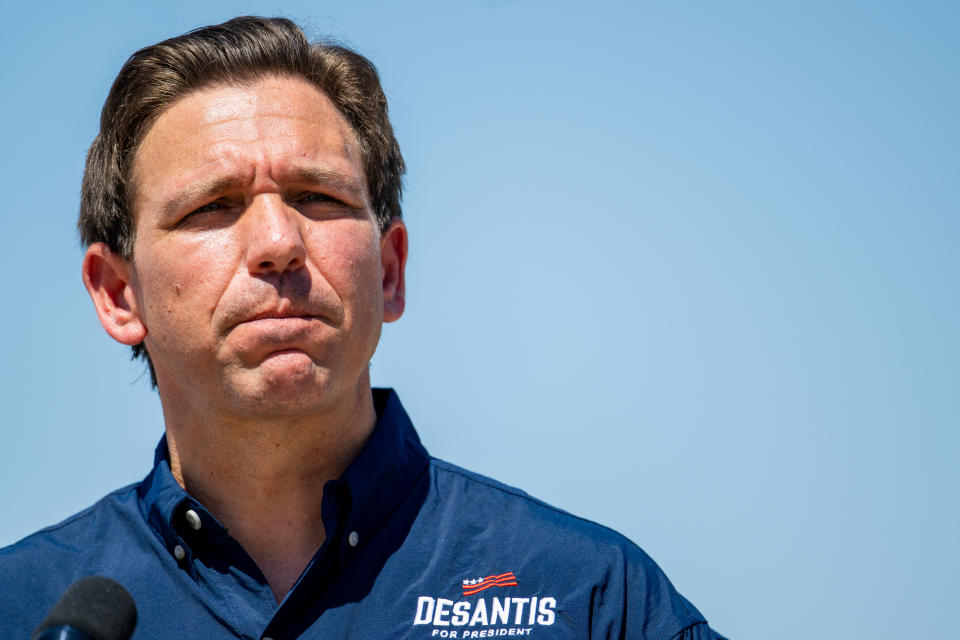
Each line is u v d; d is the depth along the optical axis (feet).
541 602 16.60
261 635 15.90
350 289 16.52
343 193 16.99
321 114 17.62
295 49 18.02
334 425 17.02
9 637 16.71
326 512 16.61
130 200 17.81
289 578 17.03
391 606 16.40
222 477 17.24
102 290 18.49
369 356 16.98
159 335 16.90
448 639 16.19
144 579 16.63
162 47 17.97
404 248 19.35
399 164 19.99
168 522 16.70
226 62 17.60
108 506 18.08
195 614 16.24
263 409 16.05
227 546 16.55
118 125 18.10
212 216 16.70
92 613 10.84
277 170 16.63
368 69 19.25
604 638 16.56
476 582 16.76
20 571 17.26
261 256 15.93
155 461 18.02
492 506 17.81
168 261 16.65
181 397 17.42
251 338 15.90
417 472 18.03
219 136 16.81
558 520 17.66
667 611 16.87
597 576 16.88
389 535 17.08
